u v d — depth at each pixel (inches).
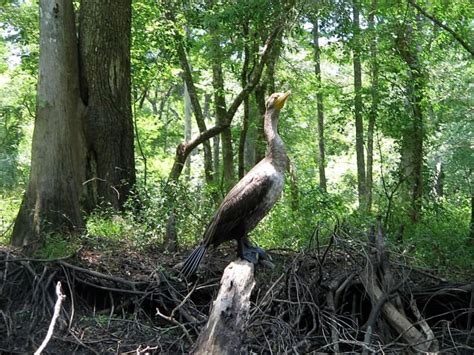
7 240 428.1
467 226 466.9
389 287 285.7
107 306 331.3
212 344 213.6
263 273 324.5
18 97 727.7
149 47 625.6
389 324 284.4
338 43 601.3
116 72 477.7
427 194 558.3
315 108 882.1
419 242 376.8
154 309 326.6
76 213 422.9
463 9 558.9
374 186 711.1
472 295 302.0
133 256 360.8
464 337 293.1
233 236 267.4
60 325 303.7
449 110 619.8
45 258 340.8
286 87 775.1
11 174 634.2
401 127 538.9
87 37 473.4
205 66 792.3
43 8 438.0
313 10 556.1
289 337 269.3
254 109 760.3
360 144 717.9
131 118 490.0
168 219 384.8
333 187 901.2
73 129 451.8
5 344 292.5
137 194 452.8
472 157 592.1
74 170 433.7
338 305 300.7
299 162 938.7
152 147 996.6
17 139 672.4
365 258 299.1
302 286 294.2
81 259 347.3
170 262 350.9
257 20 555.2
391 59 563.5
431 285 314.2
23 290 323.9
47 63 431.2
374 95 548.4
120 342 295.9
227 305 219.3
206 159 745.6
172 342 292.4
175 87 1088.2
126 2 482.3
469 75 618.5
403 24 554.9
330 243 299.1
